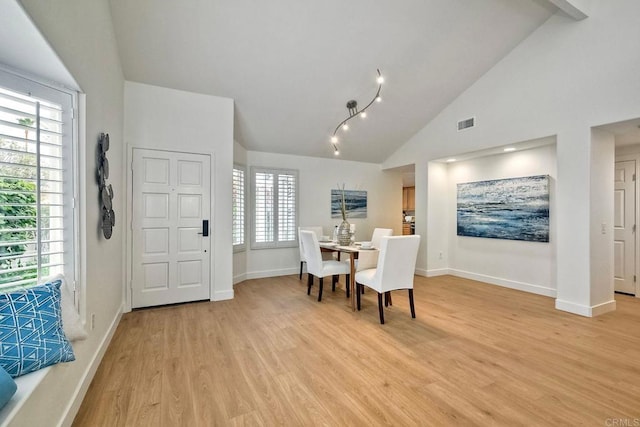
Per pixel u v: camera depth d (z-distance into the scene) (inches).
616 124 126.4
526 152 178.4
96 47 90.4
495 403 73.5
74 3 71.3
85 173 79.7
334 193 243.3
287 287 186.5
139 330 117.9
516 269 183.2
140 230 141.3
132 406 71.8
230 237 161.0
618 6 123.1
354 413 69.9
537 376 85.6
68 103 75.9
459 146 192.4
